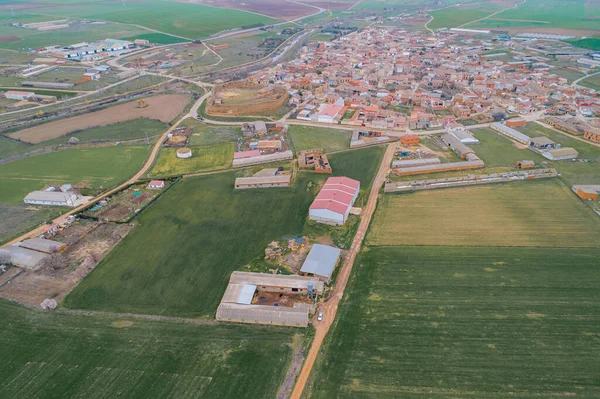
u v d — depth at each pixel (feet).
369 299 271.08
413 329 246.27
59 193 394.93
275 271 298.15
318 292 276.21
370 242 329.72
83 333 247.70
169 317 259.80
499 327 245.86
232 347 238.07
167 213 375.45
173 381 217.56
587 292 270.46
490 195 394.32
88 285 287.07
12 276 296.51
